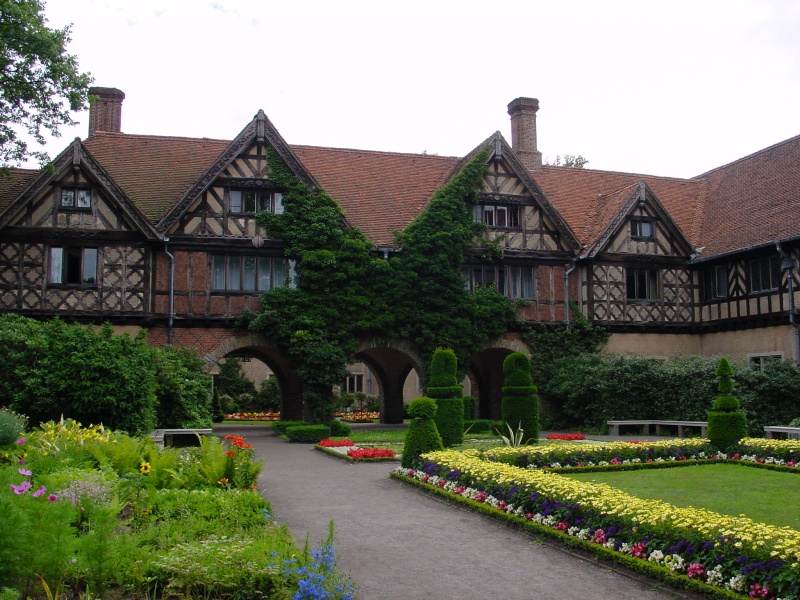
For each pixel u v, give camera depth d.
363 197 26.53
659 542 7.40
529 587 7.03
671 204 30.23
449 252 24.84
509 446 15.37
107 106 27.72
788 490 11.57
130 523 7.94
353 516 10.12
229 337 23.31
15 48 19.02
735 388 21.86
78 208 22.38
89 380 15.73
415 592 6.89
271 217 23.56
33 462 9.43
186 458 11.45
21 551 5.61
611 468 14.12
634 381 24.09
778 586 6.12
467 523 9.66
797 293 23.19
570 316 26.44
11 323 16.95
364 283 24.17
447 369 18.52
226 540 7.33
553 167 31.00
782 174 26.86
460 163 27.83
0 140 20.16
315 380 23.25
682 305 27.38
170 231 22.95
